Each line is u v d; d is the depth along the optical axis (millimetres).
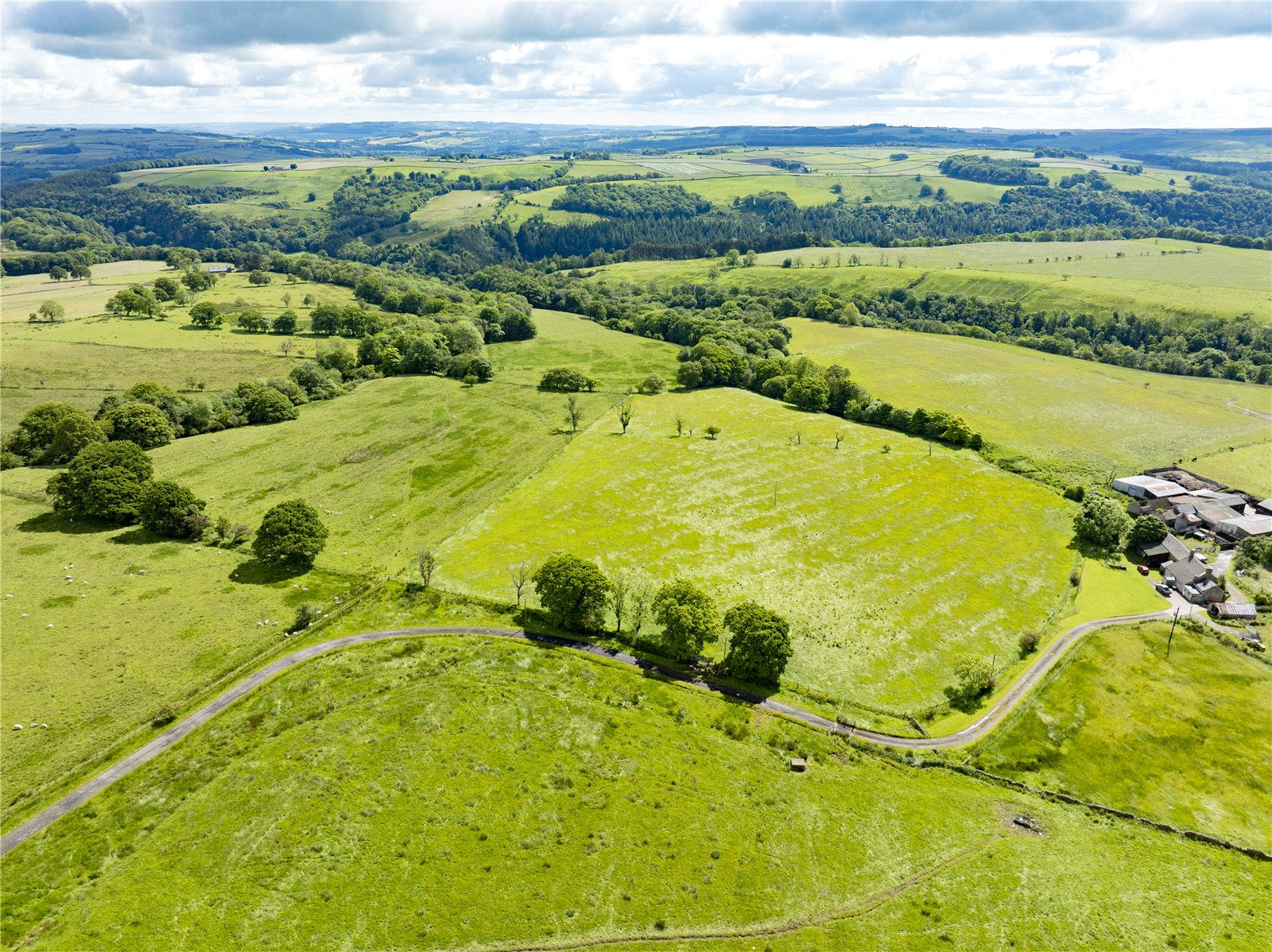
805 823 55438
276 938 44781
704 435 141375
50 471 110438
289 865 50000
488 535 98875
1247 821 58250
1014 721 69188
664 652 76688
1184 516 106938
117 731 61469
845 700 71188
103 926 45156
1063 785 61938
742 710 68750
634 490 115562
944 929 46750
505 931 45938
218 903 47062
